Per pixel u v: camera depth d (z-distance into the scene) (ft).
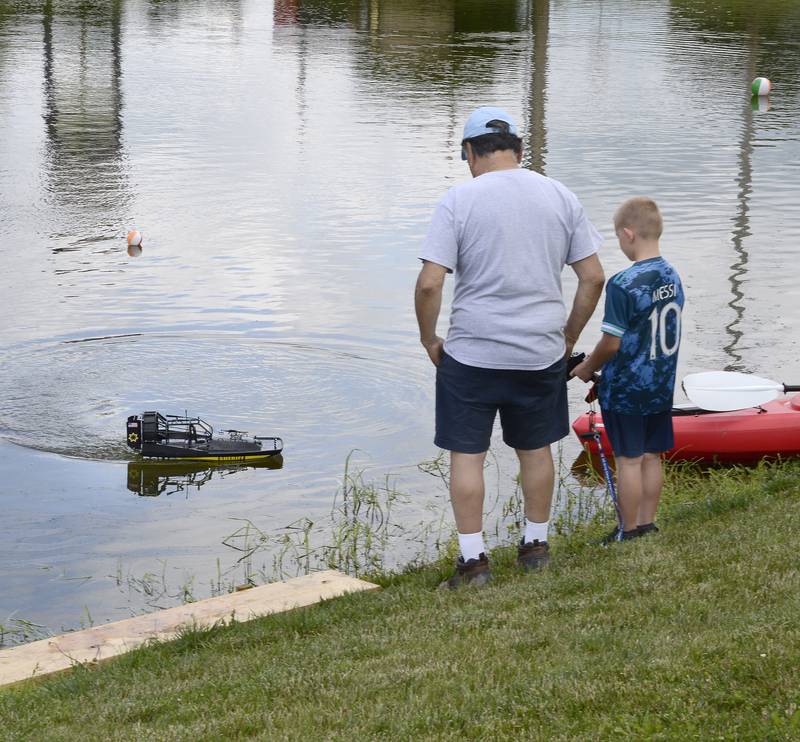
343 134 94.17
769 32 175.63
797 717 13.78
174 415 39.99
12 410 40.34
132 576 29.84
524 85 121.08
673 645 16.83
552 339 20.43
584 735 14.34
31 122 98.53
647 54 149.38
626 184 75.82
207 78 123.65
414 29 173.47
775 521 23.65
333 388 42.91
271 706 16.72
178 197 72.90
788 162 83.97
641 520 24.30
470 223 19.81
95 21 176.14
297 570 30.07
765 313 50.57
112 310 51.24
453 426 20.84
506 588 20.99
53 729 17.02
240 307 51.80
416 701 15.98
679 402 40.22
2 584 29.35
